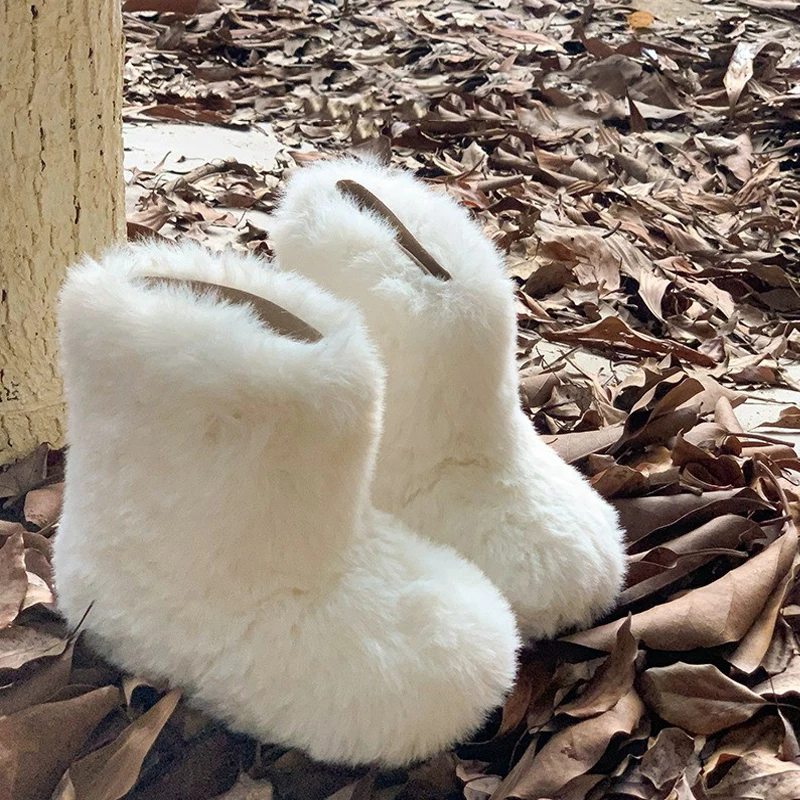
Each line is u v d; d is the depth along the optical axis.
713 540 0.85
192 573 0.61
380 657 0.62
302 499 0.59
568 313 1.35
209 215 1.48
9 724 0.61
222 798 0.63
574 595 0.73
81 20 0.80
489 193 1.70
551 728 0.70
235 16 2.37
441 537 0.73
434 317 0.69
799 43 2.60
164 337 0.58
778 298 1.49
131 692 0.65
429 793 0.66
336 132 1.94
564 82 2.25
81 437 0.63
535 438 0.80
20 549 0.72
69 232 0.85
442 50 2.35
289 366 0.57
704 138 2.03
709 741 0.71
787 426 1.13
